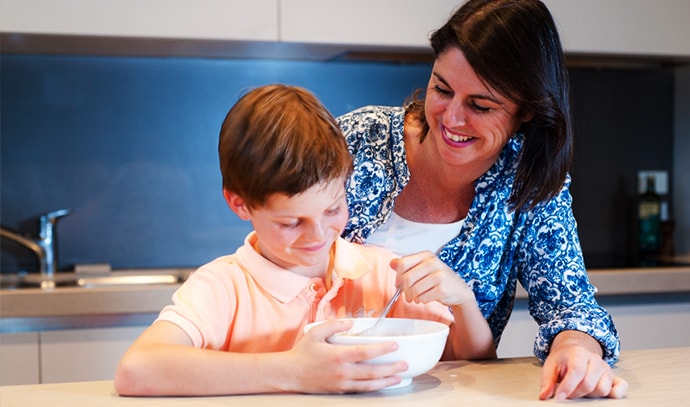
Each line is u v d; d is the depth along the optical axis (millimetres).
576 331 1080
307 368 891
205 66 2695
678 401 900
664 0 2559
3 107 2580
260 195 920
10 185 2598
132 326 2182
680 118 3000
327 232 965
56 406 877
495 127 1100
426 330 987
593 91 2977
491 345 1132
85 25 2203
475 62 1039
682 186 2982
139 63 2648
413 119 1299
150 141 2680
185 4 2252
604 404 890
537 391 935
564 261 1229
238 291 1068
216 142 2715
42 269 2564
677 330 2486
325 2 2330
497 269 1281
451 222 1268
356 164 1258
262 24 2295
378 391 923
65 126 2619
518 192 1207
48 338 2137
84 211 2646
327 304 1081
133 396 915
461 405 872
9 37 2242
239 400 883
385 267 1161
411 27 2381
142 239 2691
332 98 2795
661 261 2787
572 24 2502
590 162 2990
